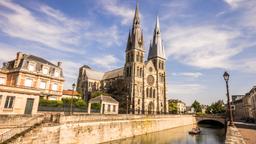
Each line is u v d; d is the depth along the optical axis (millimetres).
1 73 42969
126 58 88188
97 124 32844
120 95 82812
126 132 40938
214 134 54562
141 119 48062
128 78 82312
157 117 57219
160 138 43844
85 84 108062
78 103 43438
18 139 19828
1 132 21547
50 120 25797
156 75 91625
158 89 89312
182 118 78625
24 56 46125
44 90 45781
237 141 16328
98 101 50125
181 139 44094
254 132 25922
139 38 88250
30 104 30891
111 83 98062
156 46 98938
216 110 123312
